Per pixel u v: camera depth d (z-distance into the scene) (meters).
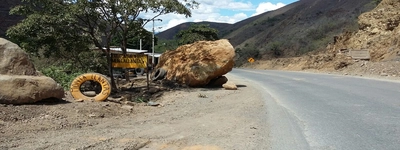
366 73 26.06
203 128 7.64
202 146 6.26
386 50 30.64
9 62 8.52
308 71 34.41
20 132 6.58
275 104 11.18
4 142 5.90
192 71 17.31
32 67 8.95
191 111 9.83
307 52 53.91
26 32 14.31
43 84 8.54
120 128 7.41
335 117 8.90
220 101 12.11
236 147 6.23
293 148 6.21
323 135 7.11
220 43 17.95
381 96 12.54
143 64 14.96
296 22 76.12
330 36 56.34
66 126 7.25
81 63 17.88
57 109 8.16
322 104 11.05
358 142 6.59
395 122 8.20
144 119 8.51
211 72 17.25
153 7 15.18
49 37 15.05
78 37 15.66
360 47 35.00
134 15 15.56
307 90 15.26
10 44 8.75
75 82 10.12
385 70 25.12
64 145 5.88
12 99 7.93
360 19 38.19
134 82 19.94
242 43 91.81
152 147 6.14
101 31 16.11
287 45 62.66
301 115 9.22
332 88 15.74
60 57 17.64
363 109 9.95
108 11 15.21
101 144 6.05
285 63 49.72
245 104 11.20
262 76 27.44
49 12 14.49
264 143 6.50
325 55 37.62
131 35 17.45
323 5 78.81
